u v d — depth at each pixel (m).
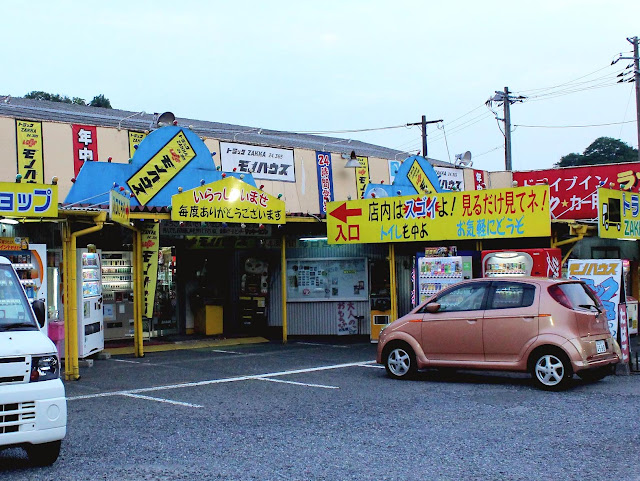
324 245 20.17
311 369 13.30
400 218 16.45
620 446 7.02
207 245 19.47
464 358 11.18
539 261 14.11
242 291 20.27
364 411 9.02
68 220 12.46
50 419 6.40
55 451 6.61
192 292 19.95
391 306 17.69
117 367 13.95
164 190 16.50
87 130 16.88
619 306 12.39
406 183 21.38
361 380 11.81
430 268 15.16
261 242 19.92
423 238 16.09
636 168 23.81
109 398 10.39
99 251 15.55
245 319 20.12
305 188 21.27
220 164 19.30
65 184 16.25
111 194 12.23
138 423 8.54
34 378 6.43
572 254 18.84
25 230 14.19
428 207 16.02
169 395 10.59
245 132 23.38
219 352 16.48
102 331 15.43
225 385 11.48
